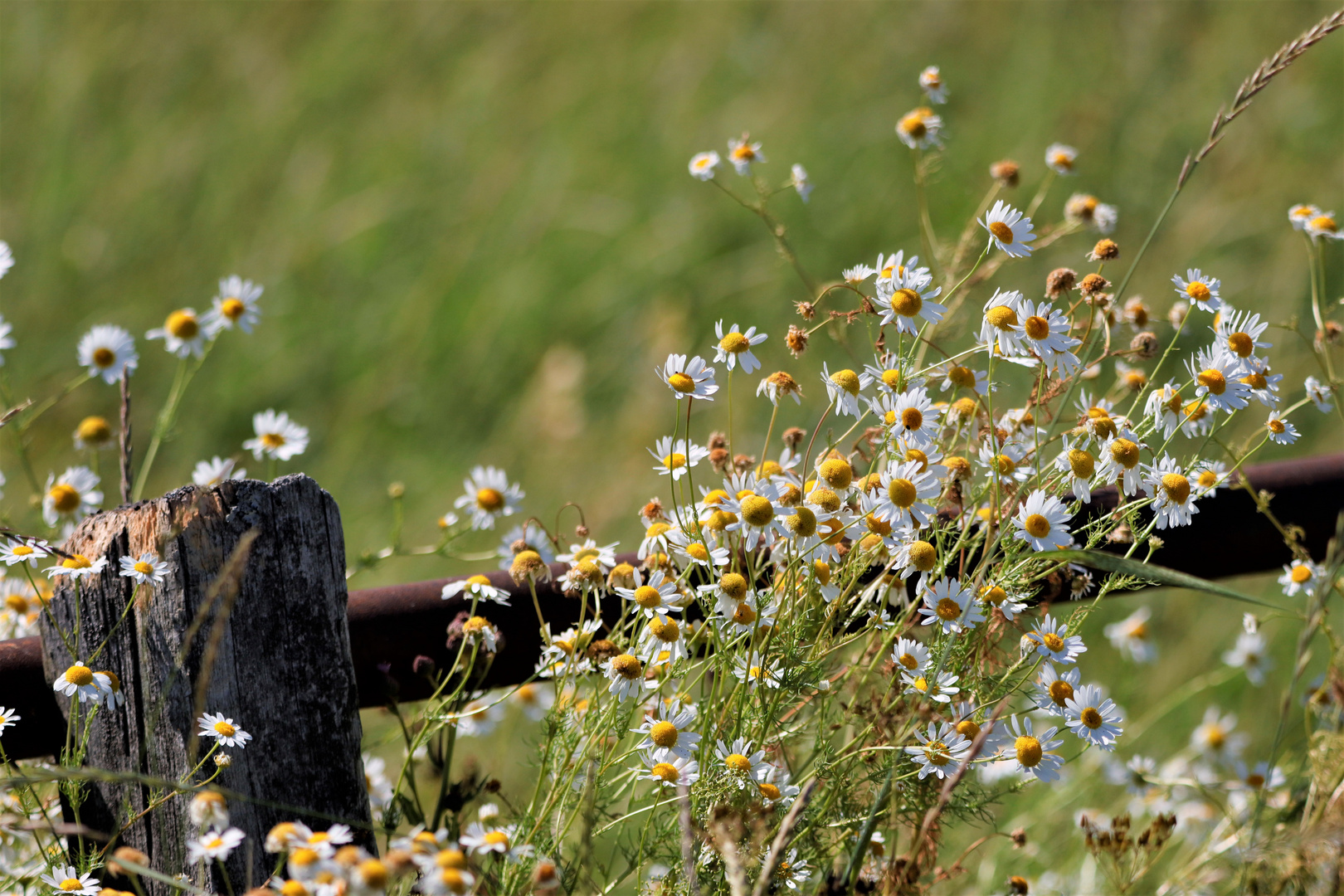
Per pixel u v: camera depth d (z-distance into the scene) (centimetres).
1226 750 495
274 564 281
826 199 970
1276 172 902
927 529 323
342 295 962
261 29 1230
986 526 309
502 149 1094
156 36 1215
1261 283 816
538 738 398
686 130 1076
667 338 866
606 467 777
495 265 964
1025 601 333
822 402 766
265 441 459
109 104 1158
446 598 334
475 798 336
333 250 995
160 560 278
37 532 441
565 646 329
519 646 340
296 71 1192
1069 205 423
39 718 298
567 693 335
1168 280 830
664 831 301
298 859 227
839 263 909
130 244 1004
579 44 1214
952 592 301
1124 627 536
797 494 298
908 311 312
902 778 299
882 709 314
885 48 1110
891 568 311
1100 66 1038
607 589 321
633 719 359
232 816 271
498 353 884
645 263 929
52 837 291
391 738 336
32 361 886
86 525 297
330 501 290
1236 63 1009
